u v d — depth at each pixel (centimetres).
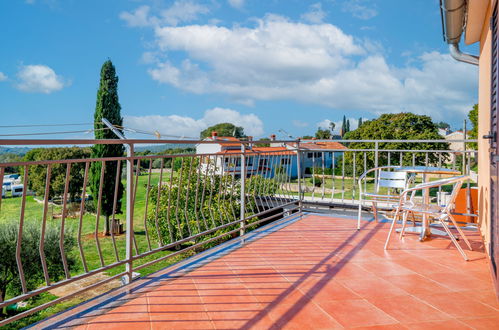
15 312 1080
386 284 277
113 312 224
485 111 397
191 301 242
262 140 431
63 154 2967
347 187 2119
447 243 401
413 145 2466
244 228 409
